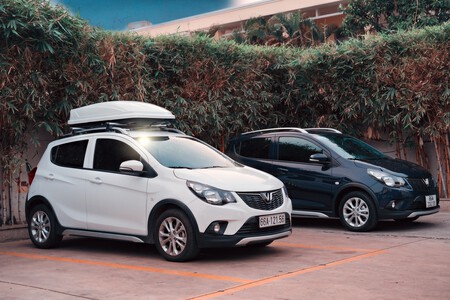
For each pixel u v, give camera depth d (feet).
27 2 30.17
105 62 34.06
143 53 36.09
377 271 20.81
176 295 18.01
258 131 36.17
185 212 22.79
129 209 24.49
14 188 33.40
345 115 43.80
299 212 33.12
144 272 21.66
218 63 39.88
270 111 45.16
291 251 25.48
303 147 33.58
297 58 44.06
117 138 26.02
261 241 23.25
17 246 29.55
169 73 38.17
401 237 28.76
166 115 28.60
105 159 26.02
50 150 28.63
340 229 32.53
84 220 26.11
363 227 30.81
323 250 25.50
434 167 42.27
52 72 32.58
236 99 41.50
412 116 40.63
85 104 33.68
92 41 33.37
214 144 42.29
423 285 18.67
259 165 34.71
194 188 22.76
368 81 41.39
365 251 24.93
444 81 38.83
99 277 21.01
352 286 18.63
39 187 28.14
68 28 31.99
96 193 25.66
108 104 28.02
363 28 81.15
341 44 42.78
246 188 23.18
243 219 22.48
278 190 24.49
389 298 17.12
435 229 31.22
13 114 31.50
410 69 39.50
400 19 75.25
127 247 27.91
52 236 27.55
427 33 39.04
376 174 30.53
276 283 19.26
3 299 18.01
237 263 22.91
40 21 30.14
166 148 25.64
